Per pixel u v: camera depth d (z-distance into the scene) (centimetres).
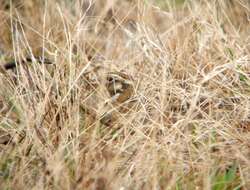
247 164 605
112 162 584
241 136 638
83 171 584
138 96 685
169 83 690
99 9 901
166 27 870
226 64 695
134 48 769
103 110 674
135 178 583
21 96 667
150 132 630
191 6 912
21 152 623
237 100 694
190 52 754
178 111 683
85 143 634
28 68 698
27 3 894
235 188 578
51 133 648
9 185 593
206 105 689
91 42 833
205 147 620
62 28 844
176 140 629
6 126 678
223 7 841
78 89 686
